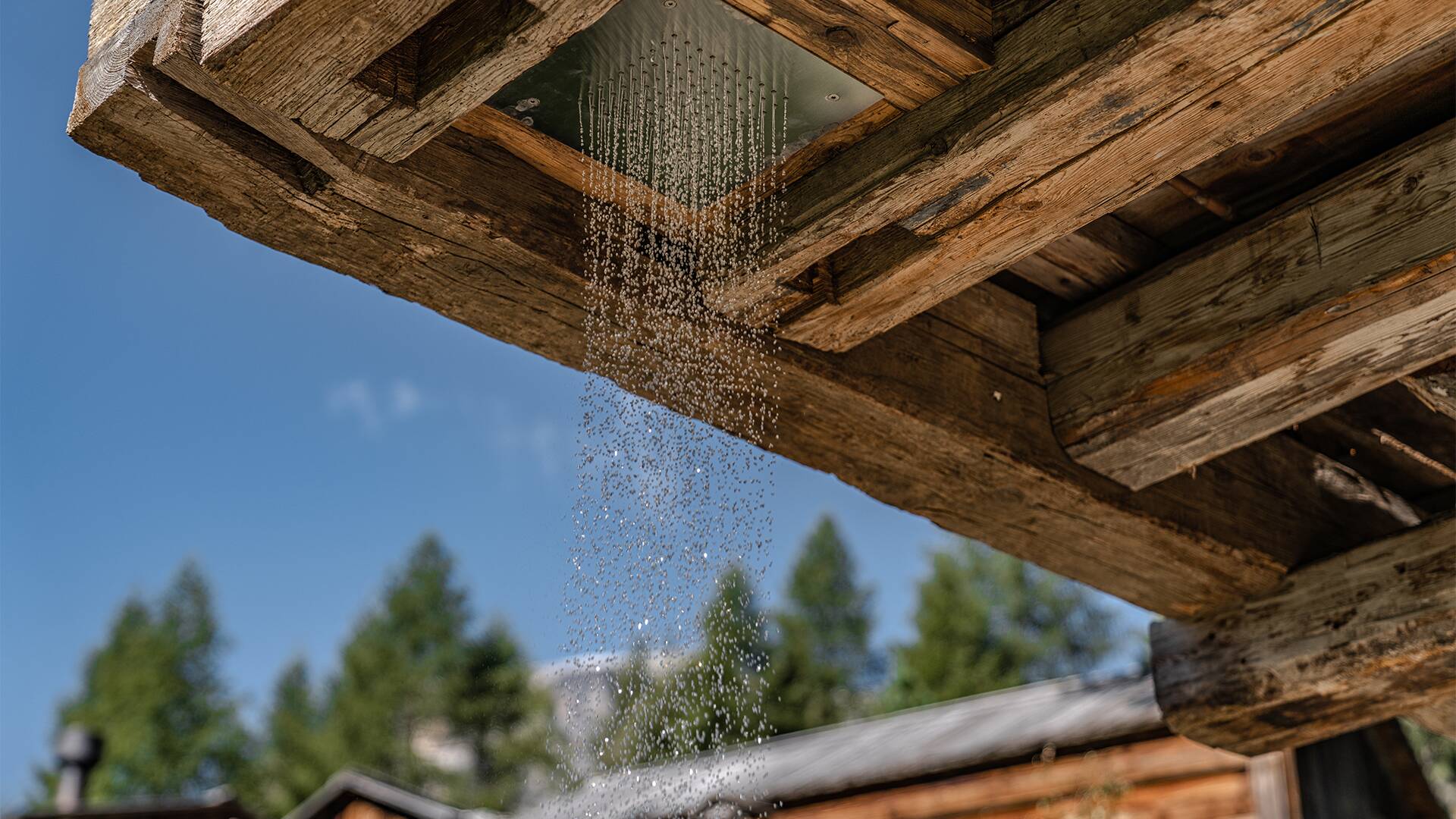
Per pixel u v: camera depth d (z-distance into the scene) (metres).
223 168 2.17
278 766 31.88
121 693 36.16
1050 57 2.08
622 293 2.46
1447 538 3.18
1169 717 3.62
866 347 2.78
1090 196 2.29
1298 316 2.63
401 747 31.20
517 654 33.78
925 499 3.07
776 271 2.47
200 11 1.97
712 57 2.12
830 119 2.28
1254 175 2.73
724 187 2.44
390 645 33.94
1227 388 2.79
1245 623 3.49
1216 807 6.31
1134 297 2.97
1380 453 3.57
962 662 25.83
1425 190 2.49
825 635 33.75
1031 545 3.24
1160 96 2.07
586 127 2.30
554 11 1.88
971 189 2.27
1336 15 1.92
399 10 1.85
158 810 8.73
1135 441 2.95
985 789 7.12
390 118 2.07
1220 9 1.91
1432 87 2.46
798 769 8.28
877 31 2.08
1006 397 2.98
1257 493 3.41
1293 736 3.60
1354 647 3.26
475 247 2.35
